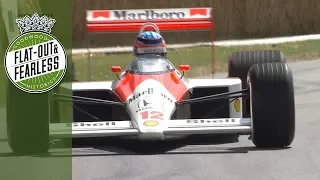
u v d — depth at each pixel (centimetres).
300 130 3594
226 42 9606
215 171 2752
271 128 3089
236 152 3089
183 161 2936
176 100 3297
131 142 3397
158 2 10000
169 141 3412
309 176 2647
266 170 2748
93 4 9650
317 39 9519
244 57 4109
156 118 3075
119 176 2717
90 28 4312
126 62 7606
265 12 10138
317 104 4494
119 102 3309
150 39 3612
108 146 3328
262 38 10069
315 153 3023
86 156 3094
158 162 2930
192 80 3628
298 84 5506
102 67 7288
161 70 3450
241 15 10100
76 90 3484
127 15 4309
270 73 3105
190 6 10056
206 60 7538
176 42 9488
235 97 3241
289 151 3075
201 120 3122
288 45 8862
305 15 10244
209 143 3338
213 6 10075
